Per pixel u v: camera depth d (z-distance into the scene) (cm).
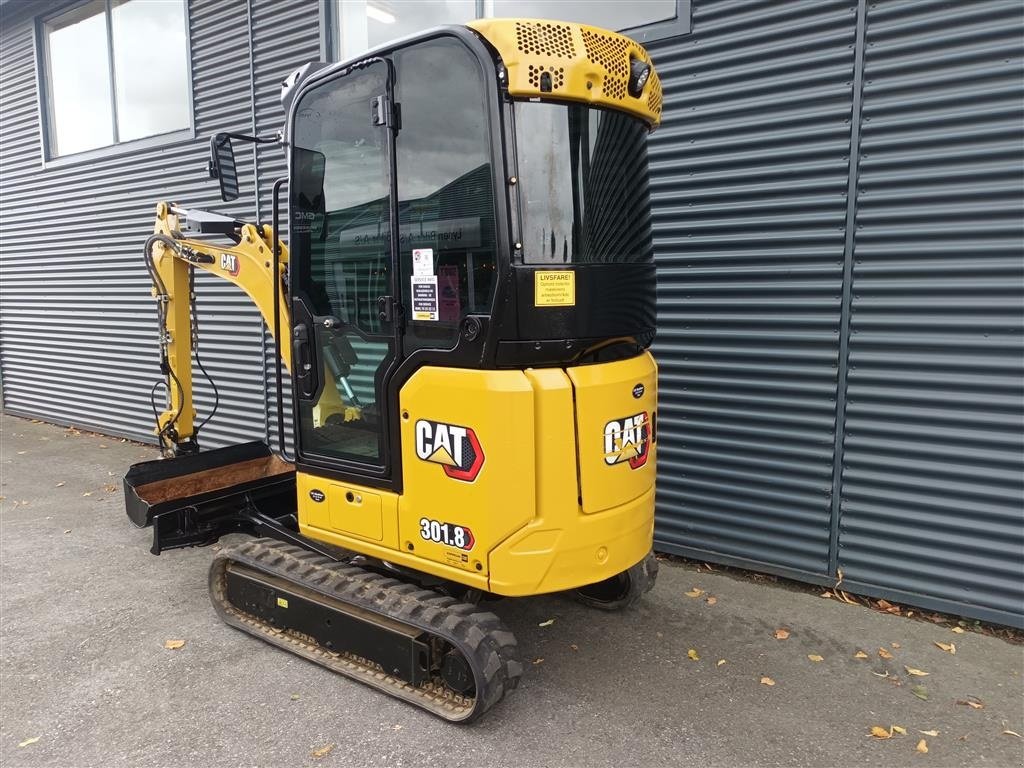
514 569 254
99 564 446
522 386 247
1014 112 328
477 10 504
